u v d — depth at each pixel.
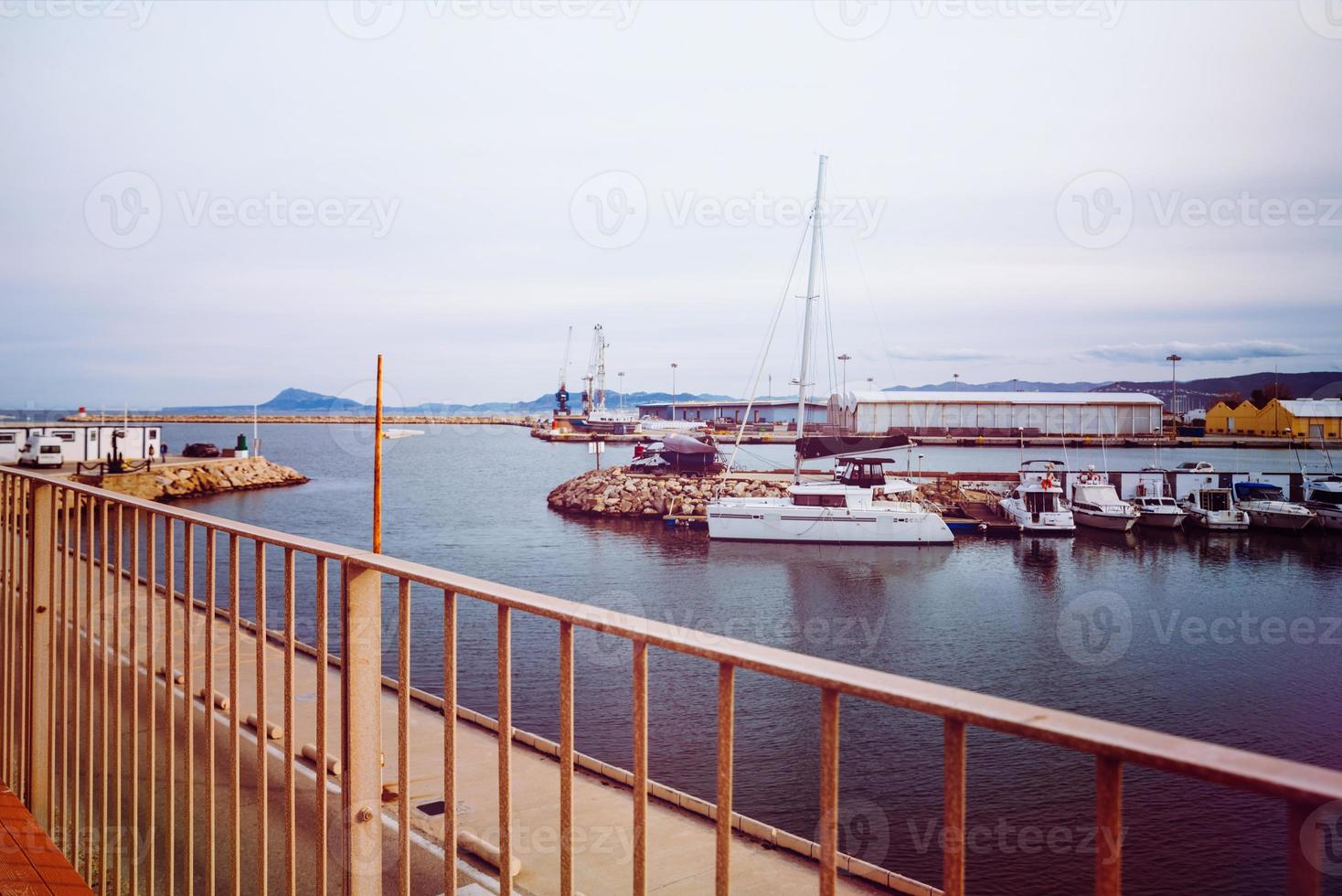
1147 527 49.56
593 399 167.00
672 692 17.39
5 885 2.80
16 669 3.81
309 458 108.88
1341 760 16.42
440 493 66.25
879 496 45.69
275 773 6.16
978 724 0.88
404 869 1.83
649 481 56.66
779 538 42.66
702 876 5.55
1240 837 11.09
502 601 1.51
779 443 120.50
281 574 24.50
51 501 3.57
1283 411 94.31
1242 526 48.00
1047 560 40.12
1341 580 36.31
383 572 1.80
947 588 33.75
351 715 1.84
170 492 57.31
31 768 3.50
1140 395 101.62
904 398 97.56
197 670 8.71
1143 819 11.64
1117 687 21.41
